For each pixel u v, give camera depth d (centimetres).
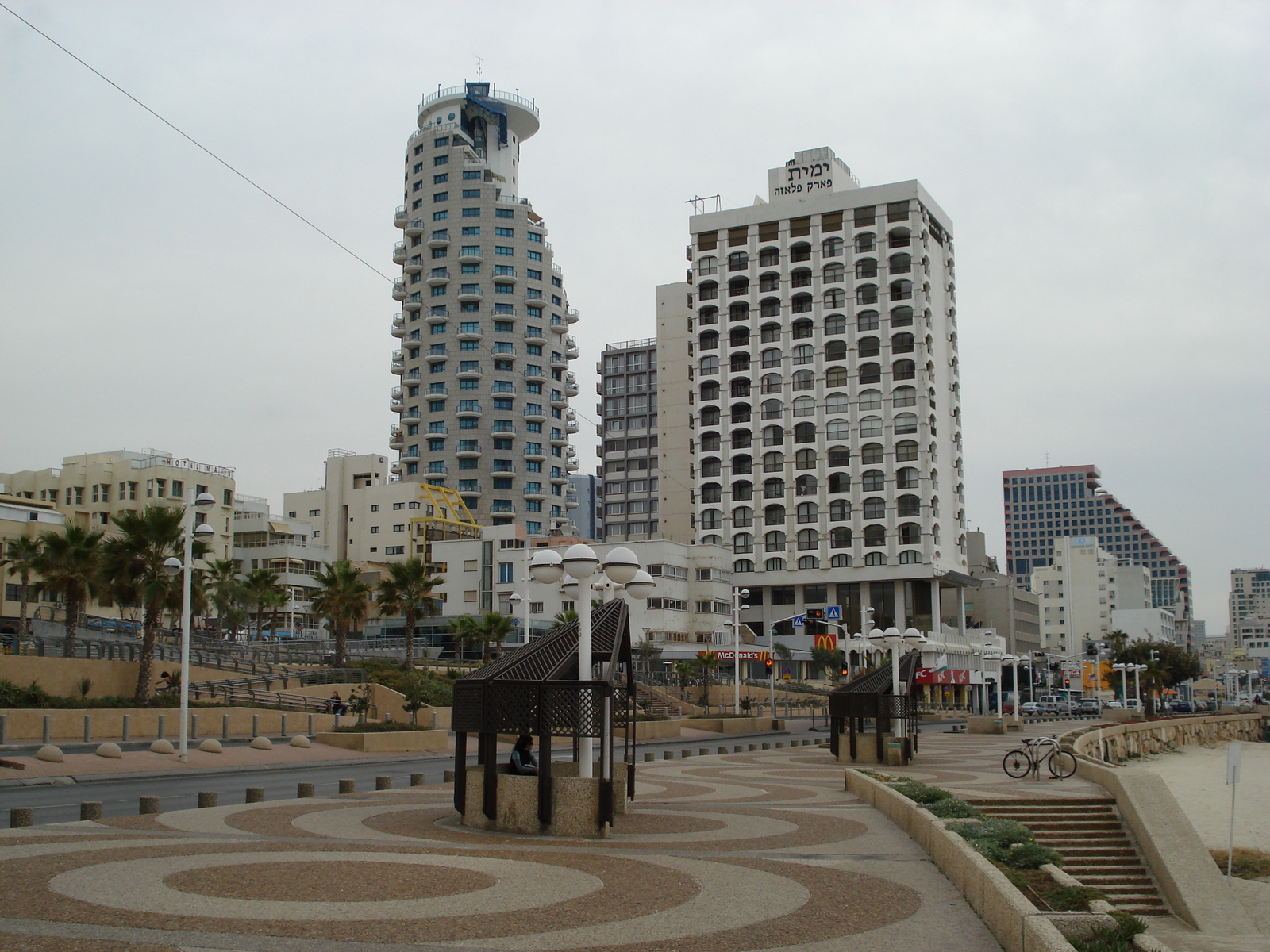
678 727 6450
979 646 12362
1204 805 4406
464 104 17838
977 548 17688
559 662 2070
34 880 1405
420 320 16975
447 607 12275
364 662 7044
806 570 13038
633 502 17300
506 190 17938
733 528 13438
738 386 13712
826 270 13488
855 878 1606
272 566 12369
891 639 4134
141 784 3145
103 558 4809
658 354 15738
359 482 15600
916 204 13212
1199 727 7962
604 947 1159
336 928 1192
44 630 6544
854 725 4147
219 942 1116
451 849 1750
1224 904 2145
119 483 10519
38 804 2495
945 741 5831
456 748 2086
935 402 13250
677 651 10869
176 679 5009
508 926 1234
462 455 16300
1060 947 1038
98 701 4456
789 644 12888
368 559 14962
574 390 17825
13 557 6106
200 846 1730
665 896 1431
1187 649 16112
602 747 1970
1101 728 5328
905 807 2172
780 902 1420
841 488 13088
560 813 1956
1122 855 2391
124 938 1117
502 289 16775
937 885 1570
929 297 13338
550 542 12169
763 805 2591
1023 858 1723
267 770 3778
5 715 3759
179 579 4794
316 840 1823
